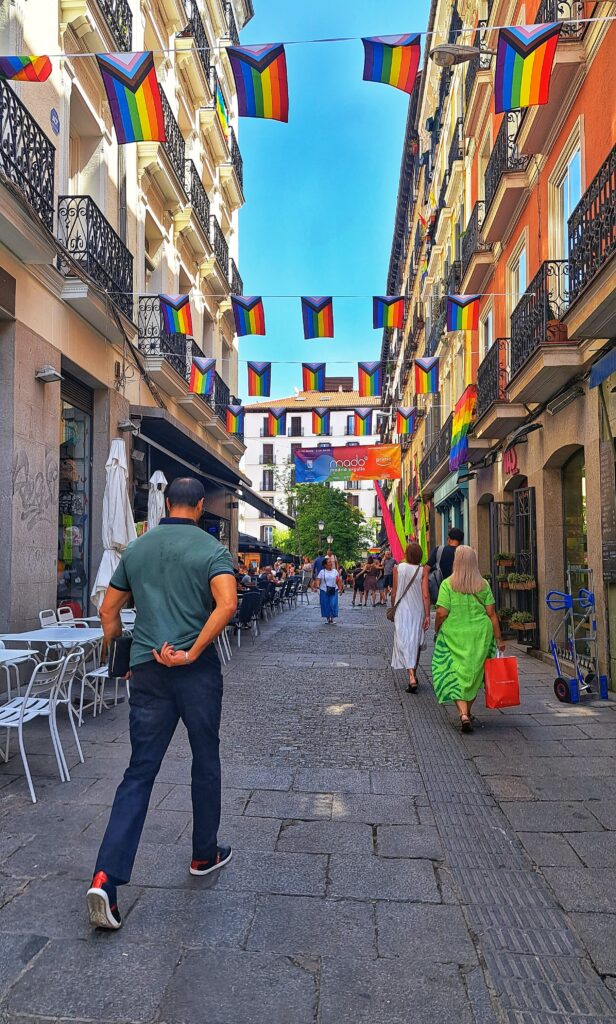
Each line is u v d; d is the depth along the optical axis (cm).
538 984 270
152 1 1592
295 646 1302
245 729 657
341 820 433
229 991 262
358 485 7881
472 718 695
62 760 491
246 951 288
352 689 864
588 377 899
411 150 3341
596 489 884
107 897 293
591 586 896
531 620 1158
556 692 775
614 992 266
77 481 1162
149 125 703
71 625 840
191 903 326
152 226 1638
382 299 1109
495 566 1464
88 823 416
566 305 1024
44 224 835
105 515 902
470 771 529
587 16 898
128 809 314
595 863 375
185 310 1264
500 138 1301
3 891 334
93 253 1056
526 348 1080
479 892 342
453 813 445
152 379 1495
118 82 688
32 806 443
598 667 811
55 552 975
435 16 2444
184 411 1819
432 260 2561
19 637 632
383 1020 248
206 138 2255
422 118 3106
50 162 912
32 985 263
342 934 303
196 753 343
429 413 2666
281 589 2205
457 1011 254
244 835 408
